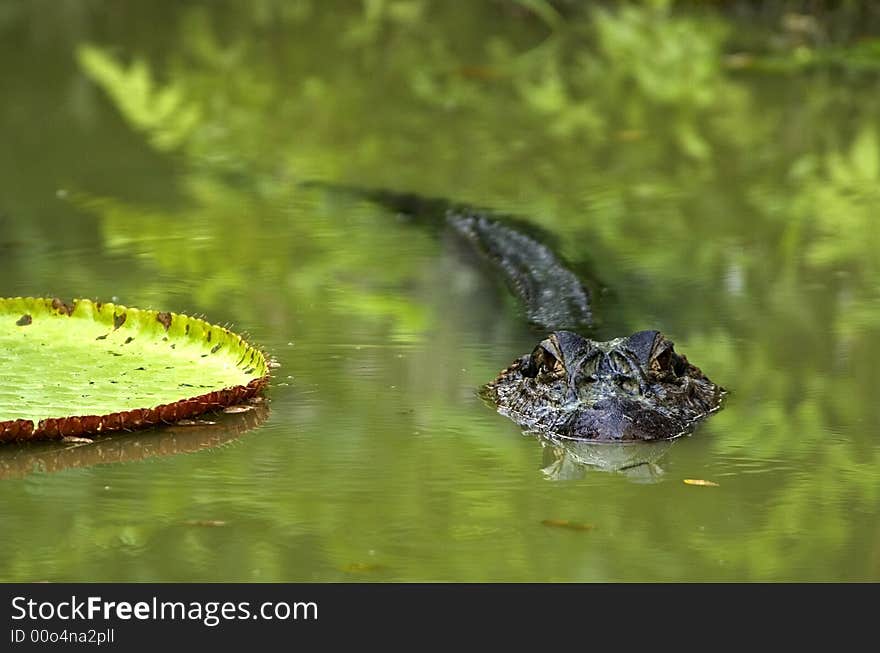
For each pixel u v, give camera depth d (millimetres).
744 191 14219
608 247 12266
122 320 8609
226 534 6305
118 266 11398
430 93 19234
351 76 20234
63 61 21141
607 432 7699
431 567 5965
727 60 20406
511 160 15672
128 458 7328
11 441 7387
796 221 13078
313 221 13164
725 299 10688
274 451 7430
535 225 12844
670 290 10945
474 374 8922
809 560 6059
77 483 6945
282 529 6363
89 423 7340
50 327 8531
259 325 9859
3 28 23484
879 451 7488
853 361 9117
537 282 11070
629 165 15414
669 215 13359
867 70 20031
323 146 16344
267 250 12070
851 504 6699
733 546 6199
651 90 19172
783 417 8086
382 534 6312
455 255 12117
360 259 11859
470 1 25594
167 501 6703
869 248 12125
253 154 15891
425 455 7422
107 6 25500
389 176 14977
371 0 24750
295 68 20688
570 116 17844
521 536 6297
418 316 10195
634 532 6355
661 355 8375
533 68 20609
